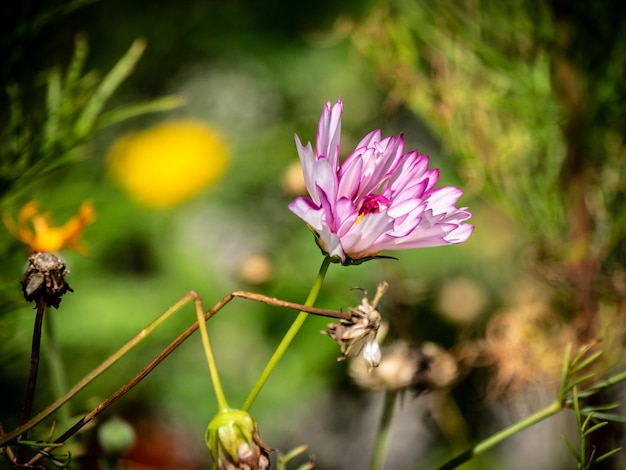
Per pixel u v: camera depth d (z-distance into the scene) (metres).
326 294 0.87
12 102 0.56
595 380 0.66
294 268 0.88
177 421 0.86
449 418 0.76
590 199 0.71
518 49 0.72
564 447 0.78
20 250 0.56
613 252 0.70
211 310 0.41
